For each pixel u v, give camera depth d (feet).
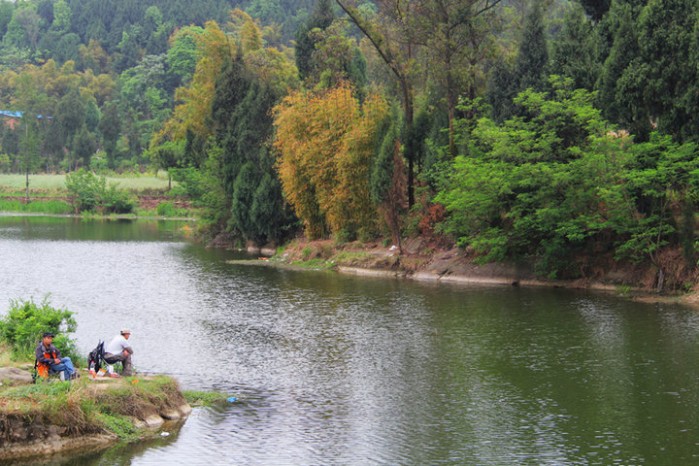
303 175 202.80
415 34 187.11
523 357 102.32
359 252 189.16
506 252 165.68
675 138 149.07
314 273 183.32
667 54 148.87
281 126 204.64
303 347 108.17
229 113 248.73
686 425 77.41
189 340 111.75
